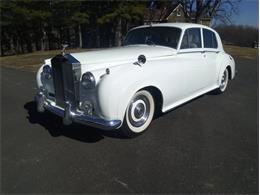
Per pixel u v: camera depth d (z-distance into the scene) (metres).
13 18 26.98
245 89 7.50
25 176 3.23
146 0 28.66
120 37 30.27
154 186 3.01
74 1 26.48
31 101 6.37
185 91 5.09
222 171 3.29
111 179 3.15
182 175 3.21
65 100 4.16
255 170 3.31
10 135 4.37
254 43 33.78
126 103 3.80
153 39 5.36
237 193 2.89
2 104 6.11
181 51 5.00
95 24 32.53
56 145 4.00
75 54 4.25
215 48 6.32
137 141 4.10
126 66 4.00
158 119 4.98
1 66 13.27
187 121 4.90
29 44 35.22
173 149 3.84
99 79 3.84
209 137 4.24
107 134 4.34
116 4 28.06
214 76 6.22
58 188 3.00
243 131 4.48
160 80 4.32
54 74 4.25
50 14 27.08
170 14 34.53
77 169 3.36
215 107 5.77
